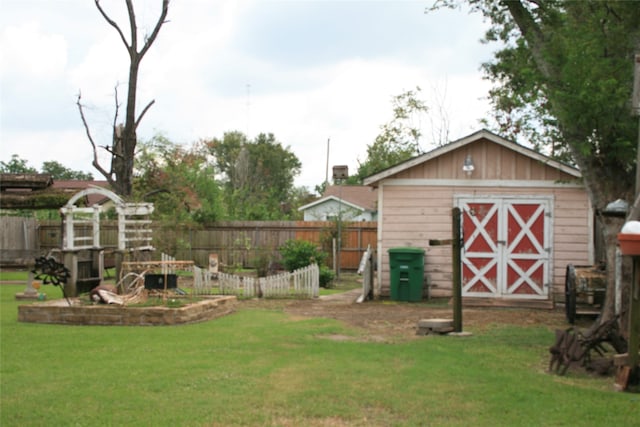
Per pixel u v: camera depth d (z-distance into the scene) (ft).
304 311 51.37
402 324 43.96
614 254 36.50
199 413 22.20
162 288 48.03
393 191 61.26
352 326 42.86
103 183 162.40
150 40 91.50
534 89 37.47
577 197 58.23
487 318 48.01
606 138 35.47
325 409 22.68
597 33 36.14
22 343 35.94
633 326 26.40
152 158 116.26
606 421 21.66
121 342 36.14
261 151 249.34
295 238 98.48
